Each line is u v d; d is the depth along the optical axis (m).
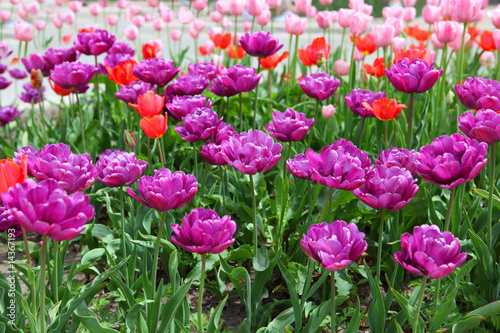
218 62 2.75
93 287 1.40
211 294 1.74
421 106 2.60
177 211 1.80
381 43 2.07
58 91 2.28
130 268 1.58
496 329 1.56
